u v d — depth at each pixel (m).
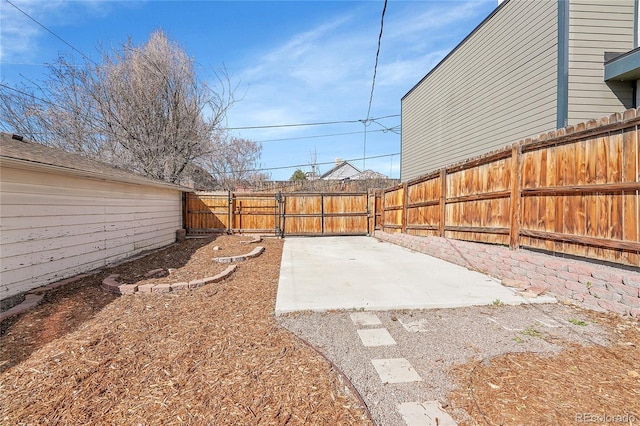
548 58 5.70
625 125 2.99
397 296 3.88
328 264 6.00
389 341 2.78
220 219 10.88
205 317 3.32
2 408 1.86
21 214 4.06
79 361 2.38
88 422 1.76
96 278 4.83
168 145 13.00
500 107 6.91
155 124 12.91
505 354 2.50
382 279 4.76
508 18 6.62
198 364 2.38
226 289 4.34
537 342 2.68
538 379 2.13
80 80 12.18
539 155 4.06
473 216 5.50
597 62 5.41
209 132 14.14
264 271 5.45
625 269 3.04
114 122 12.59
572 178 3.58
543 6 5.79
